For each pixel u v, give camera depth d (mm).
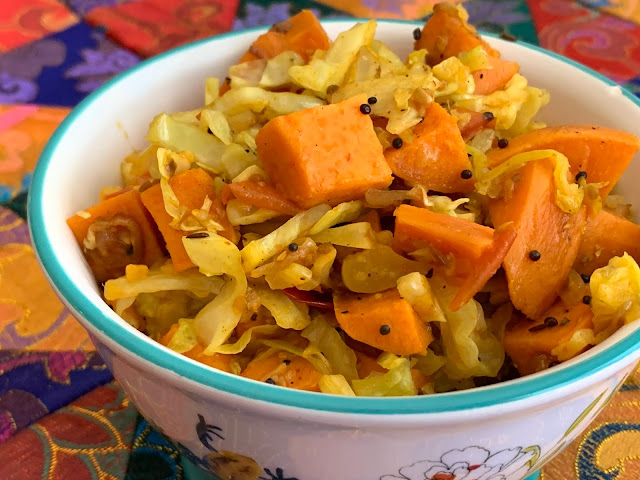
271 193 135
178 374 101
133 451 166
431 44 178
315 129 130
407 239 129
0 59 323
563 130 152
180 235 137
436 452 106
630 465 159
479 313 133
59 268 119
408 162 140
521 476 131
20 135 278
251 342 135
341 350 132
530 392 98
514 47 191
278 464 114
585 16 350
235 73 171
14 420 173
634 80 296
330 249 133
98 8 366
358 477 112
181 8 367
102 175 167
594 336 126
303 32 181
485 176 144
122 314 139
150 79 180
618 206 161
